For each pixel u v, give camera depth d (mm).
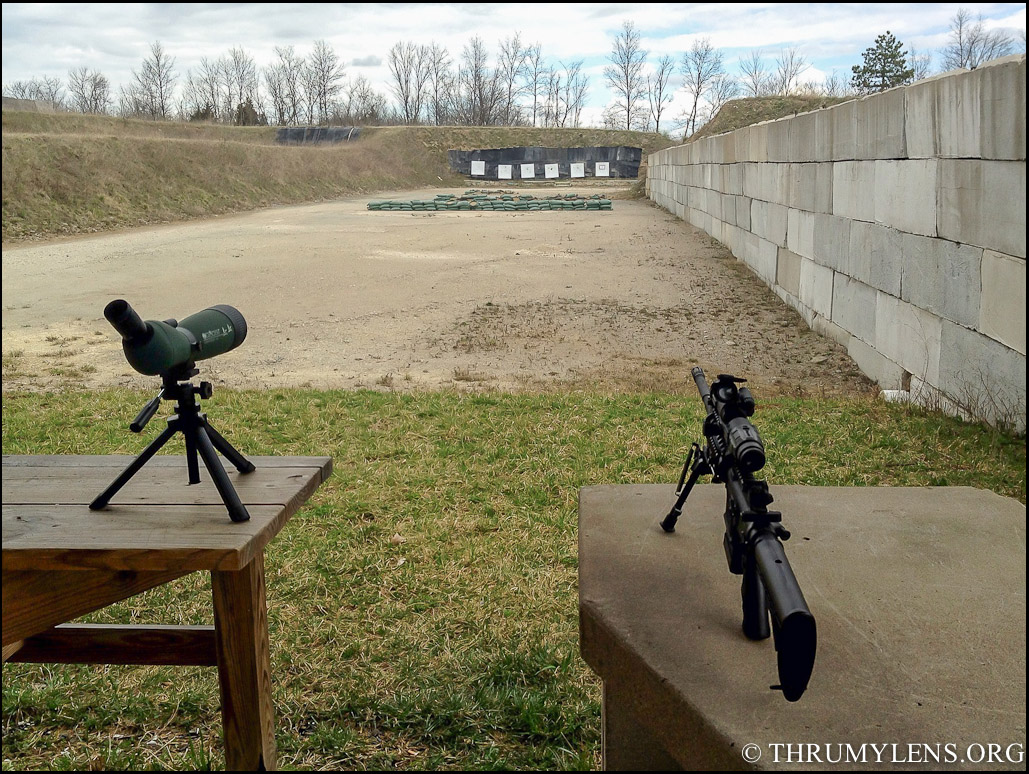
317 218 29047
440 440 6781
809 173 12352
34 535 2350
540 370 10117
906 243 8727
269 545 4887
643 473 5902
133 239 23109
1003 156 6621
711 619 2660
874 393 8938
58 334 12234
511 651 3721
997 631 2588
